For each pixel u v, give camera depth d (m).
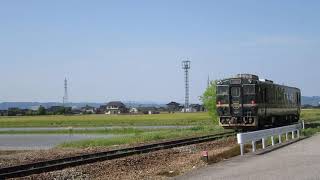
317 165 20.55
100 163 24.58
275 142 34.62
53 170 21.62
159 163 25.70
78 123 110.38
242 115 42.84
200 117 124.69
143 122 105.88
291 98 55.78
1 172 20.33
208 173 19.16
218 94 43.88
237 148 28.36
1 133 77.94
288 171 18.84
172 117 130.12
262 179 16.98
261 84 43.84
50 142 55.00
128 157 27.31
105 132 71.69
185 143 35.16
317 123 64.19
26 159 29.62
